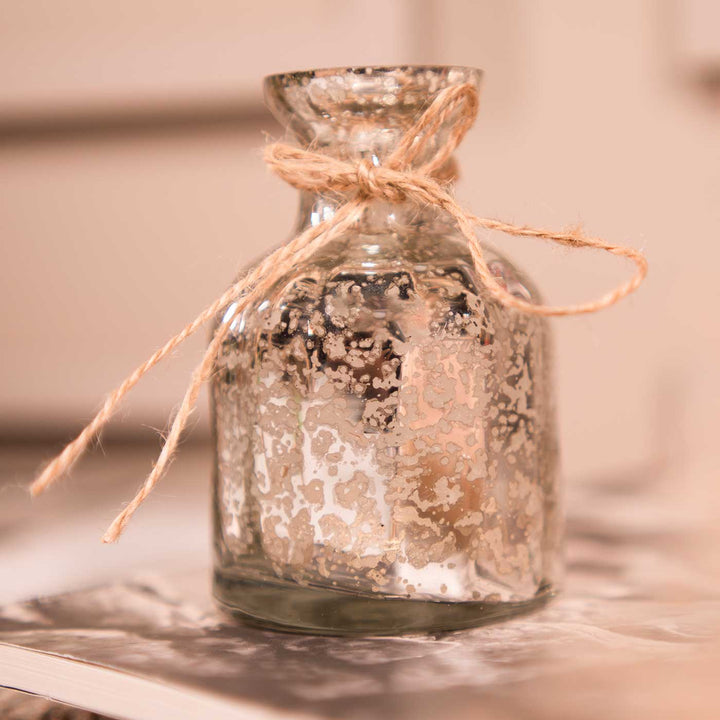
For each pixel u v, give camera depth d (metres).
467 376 0.34
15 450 0.62
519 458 0.35
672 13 0.54
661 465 0.54
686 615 0.36
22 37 0.60
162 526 0.46
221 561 0.36
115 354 0.62
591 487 0.51
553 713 0.29
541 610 0.36
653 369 0.55
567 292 0.55
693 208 0.54
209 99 0.58
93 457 0.59
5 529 0.45
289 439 0.34
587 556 0.42
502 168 0.56
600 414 0.56
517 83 0.55
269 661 0.32
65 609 0.37
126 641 0.34
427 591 0.34
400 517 0.34
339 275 0.35
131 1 0.58
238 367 0.35
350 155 0.35
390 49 0.55
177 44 0.57
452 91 0.34
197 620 0.36
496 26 0.55
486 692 0.30
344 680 0.31
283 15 0.56
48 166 0.62
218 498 0.36
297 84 0.35
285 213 0.58
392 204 0.35
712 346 0.54
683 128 0.54
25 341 0.64
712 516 0.46
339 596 0.34
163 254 0.61
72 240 0.62
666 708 0.29
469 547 0.34
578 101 0.55
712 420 0.54
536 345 0.36
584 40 0.55
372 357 0.34
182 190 0.60
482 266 0.33
